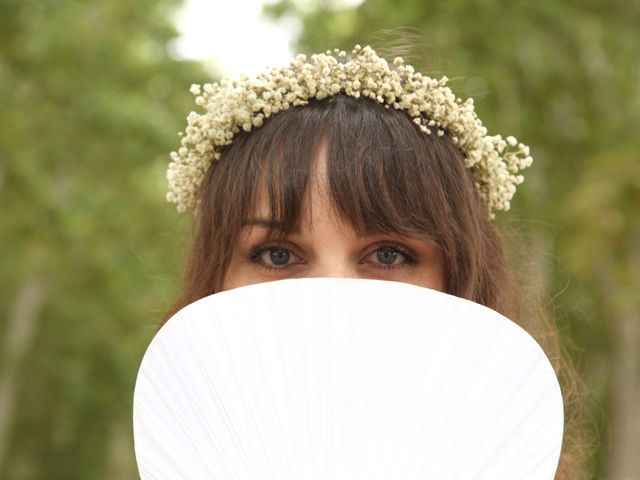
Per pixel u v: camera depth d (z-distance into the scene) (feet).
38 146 33.37
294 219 6.57
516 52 26.02
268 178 6.61
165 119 37.06
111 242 36.29
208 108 7.26
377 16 24.73
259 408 5.69
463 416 5.66
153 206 36.01
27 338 41.70
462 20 25.43
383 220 6.54
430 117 6.99
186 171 7.54
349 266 6.64
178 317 5.81
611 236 25.34
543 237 25.50
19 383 44.65
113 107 34.14
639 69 27.91
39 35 30.91
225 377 5.74
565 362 9.09
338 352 5.74
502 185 7.47
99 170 35.40
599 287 27.55
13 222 32.78
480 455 5.61
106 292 39.45
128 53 36.01
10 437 47.88
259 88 6.97
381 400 5.68
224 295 5.83
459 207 6.96
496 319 5.75
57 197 34.09
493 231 7.54
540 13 26.48
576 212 25.34
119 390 45.75
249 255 6.78
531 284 9.20
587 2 27.37
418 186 6.69
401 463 5.60
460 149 7.20
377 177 6.56
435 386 5.69
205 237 7.35
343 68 6.87
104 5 35.24
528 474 5.60
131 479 47.73
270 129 6.79
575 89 27.43
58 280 38.73
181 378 5.75
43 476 48.67
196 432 5.69
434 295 5.78
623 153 25.77
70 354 45.03
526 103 26.86
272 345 5.76
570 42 26.99
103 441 48.62
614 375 29.07
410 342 5.74
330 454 5.62
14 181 32.14
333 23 27.20
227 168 7.10
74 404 46.91
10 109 31.55
